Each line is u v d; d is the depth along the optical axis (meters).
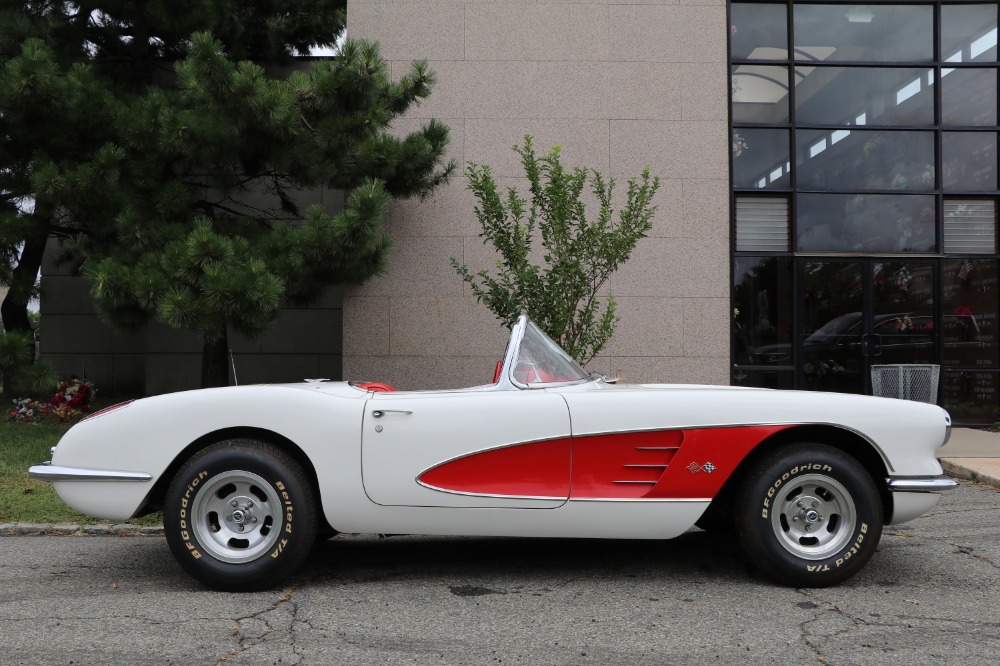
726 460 4.02
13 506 5.93
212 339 8.09
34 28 9.73
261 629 3.47
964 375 11.08
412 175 9.42
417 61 9.52
